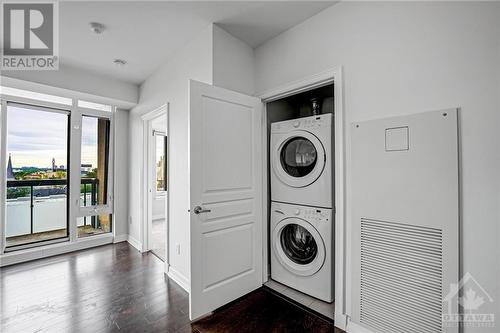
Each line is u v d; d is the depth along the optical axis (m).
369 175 1.58
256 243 2.26
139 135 3.55
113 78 3.28
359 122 1.62
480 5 1.20
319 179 2.04
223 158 2.01
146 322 1.78
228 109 2.06
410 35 1.42
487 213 1.17
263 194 2.40
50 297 2.12
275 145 2.38
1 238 2.85
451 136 1.27
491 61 1.17
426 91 1.36
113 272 2.66
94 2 1.77
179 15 1.94
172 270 2.53
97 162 3.62
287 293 2.20
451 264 1.26
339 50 1.76
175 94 2.58
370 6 1.60
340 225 1.73
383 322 1.51
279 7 1.84
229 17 1.96
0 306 1.97
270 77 2.27
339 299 1.72
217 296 1.92
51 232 3.28
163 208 5.73
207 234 1.88
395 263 1.46
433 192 1.32
